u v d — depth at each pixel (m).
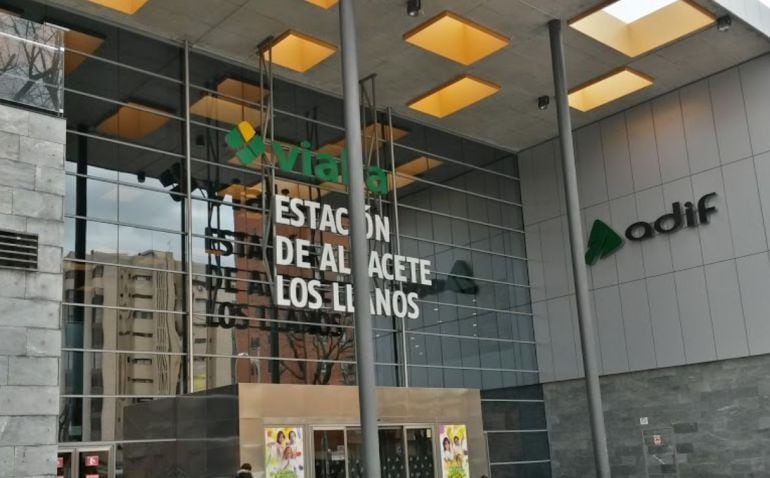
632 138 28.33
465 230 29.50
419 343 26.67
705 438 25.20
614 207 28.52
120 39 21.45
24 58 14.12
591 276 28.89
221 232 22.02
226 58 23.62
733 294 25.03
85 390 18.58
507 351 29.50
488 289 29.59
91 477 18.14
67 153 19.69
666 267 26.81
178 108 22.17
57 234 13.61
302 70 24.45
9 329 12.66
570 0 21.53
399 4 21.28
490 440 27.91
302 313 23.22
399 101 27.30
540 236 30.95
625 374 27.52
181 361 20.38
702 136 26.44
